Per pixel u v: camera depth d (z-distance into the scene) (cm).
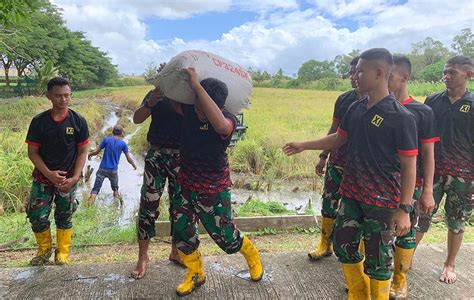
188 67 263
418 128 289
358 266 281
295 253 390
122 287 320
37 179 359
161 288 319
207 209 288
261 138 1173
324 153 384
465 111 323
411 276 351
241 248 317
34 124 347
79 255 446
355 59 335
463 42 5112
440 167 336
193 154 281
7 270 349
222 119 264
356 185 264
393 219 258
